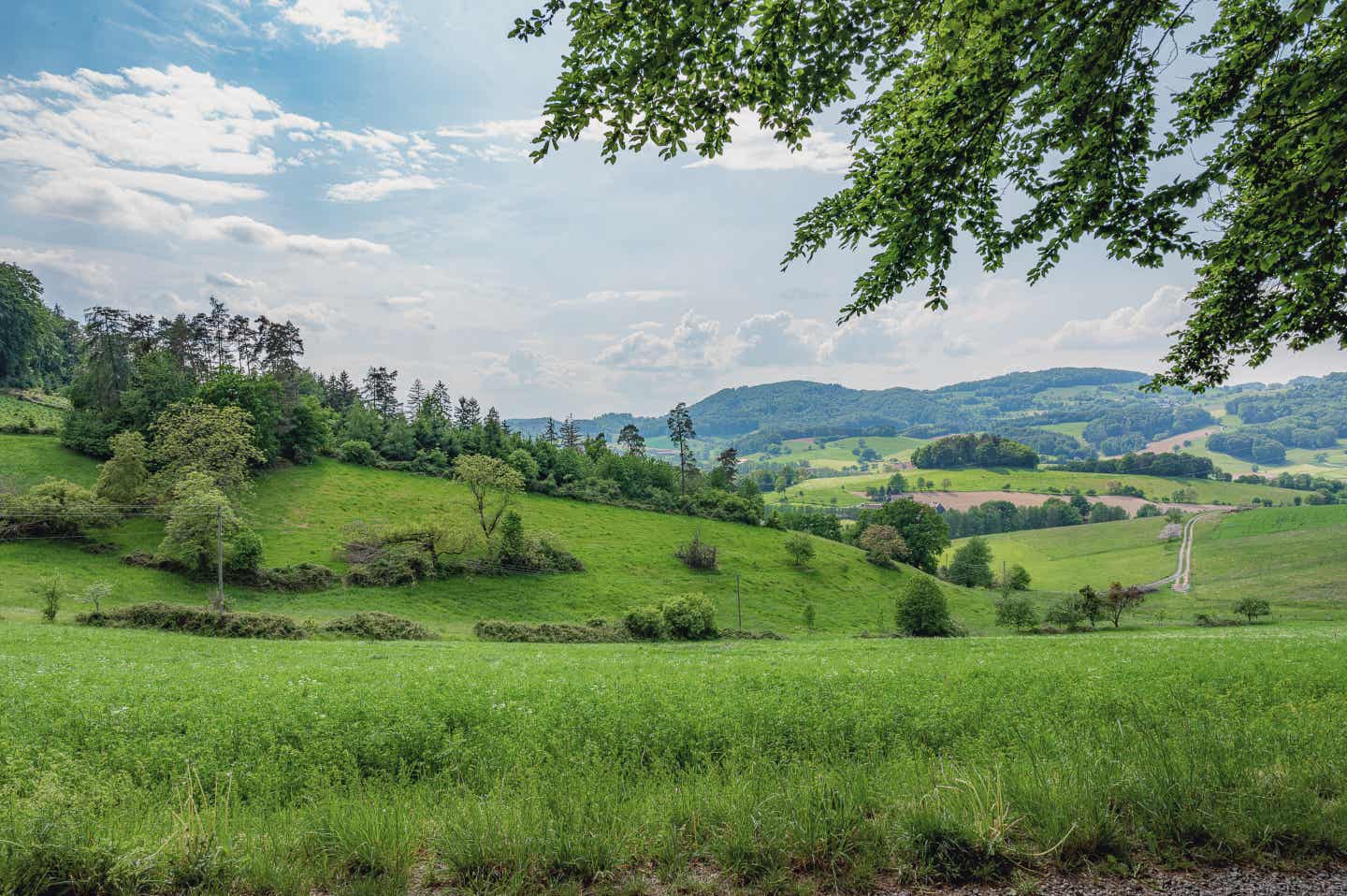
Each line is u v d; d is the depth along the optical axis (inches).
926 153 316.5
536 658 1259.8
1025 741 333.1
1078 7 269.0
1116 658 909.2
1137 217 323.9
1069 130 306.7
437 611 2444.6
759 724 418.3
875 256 343.9
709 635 2293.3
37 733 451.5
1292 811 192.4
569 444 5743.1
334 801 238.2
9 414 3715.6
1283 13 317.1
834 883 173.6
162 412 3211.1
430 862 189.5
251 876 176.6
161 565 2378.2
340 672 892.6
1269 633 1722.4
